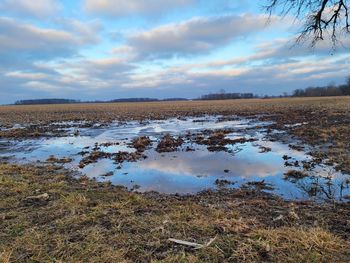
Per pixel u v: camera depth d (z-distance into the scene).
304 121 25.50
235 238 4.71
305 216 5.80
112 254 4.35
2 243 4.73
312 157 11.54
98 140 18.80
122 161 12.02
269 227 5.25
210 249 4.41
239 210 6.22
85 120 35.38
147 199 6.99
